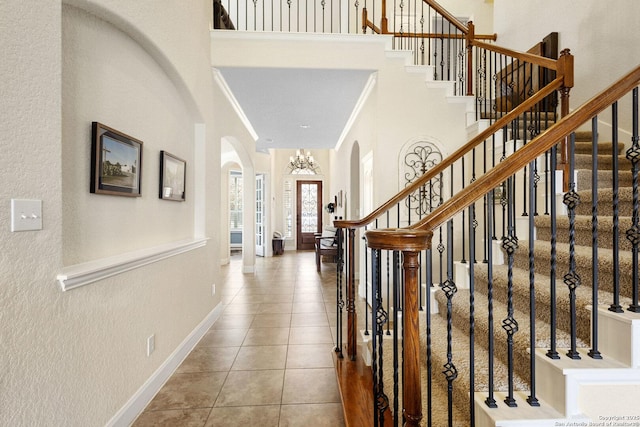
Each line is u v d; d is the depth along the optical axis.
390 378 1.93
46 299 1.28
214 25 3.55
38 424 1.25
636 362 1.20
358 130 4.79
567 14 3.47
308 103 4.48
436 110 3.59
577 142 3.13
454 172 3.61
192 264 2.91
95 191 1.67
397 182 3.57
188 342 2.77
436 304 2.37
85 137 1.64
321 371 2.46
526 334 1.53
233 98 4.23
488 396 1.28
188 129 3.03
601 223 1.83
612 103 1.25
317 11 4.96
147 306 2.10
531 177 1.25
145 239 2.22
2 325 1.10
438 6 3.66
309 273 6.40
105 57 1.79
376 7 4.72
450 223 1.24
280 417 1.92
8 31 1.12
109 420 1.69
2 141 1.10
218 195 3.72
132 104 2.05
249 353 2.76
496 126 2.46
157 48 2.19
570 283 1.30
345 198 6.23
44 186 1.26
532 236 1.26
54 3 1.30
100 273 1.58
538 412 1.23
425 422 1.45
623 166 2.77
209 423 1.87
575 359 1.28
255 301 4.38
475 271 2.34
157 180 2.39
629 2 2.84
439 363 1.68
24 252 1.18
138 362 1.98
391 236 1.06
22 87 1.17
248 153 5.70
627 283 1.49
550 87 2.46
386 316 1.33
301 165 10.25
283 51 3.44
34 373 1.23
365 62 3.51
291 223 10.31
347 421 1.61
